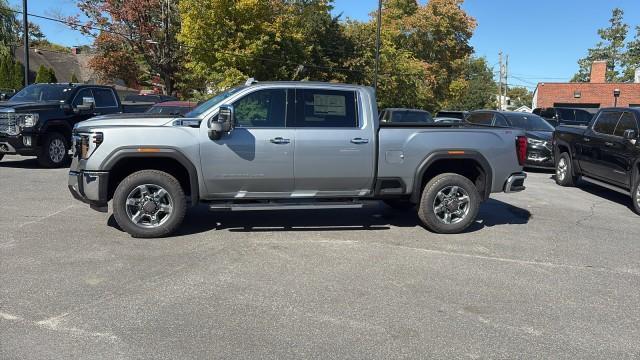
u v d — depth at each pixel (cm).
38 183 1039
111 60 3741
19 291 483
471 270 579
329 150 689
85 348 382
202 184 671
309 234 709
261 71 3030
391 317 448
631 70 6178
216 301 472
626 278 570
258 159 673
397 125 739
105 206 669
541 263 615
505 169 755
